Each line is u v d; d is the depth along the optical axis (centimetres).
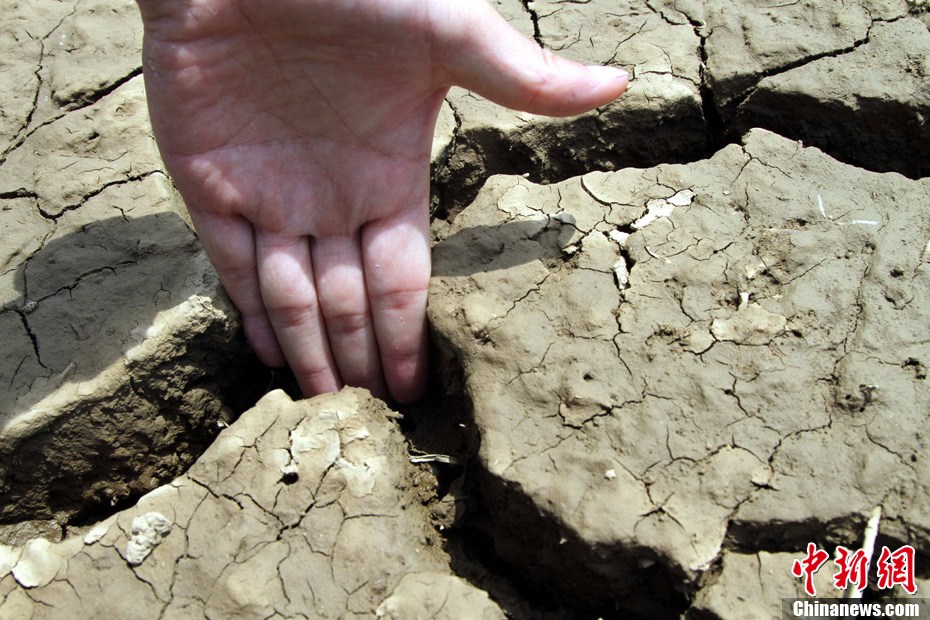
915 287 29
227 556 26
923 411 27
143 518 27
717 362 28
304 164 28
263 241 29
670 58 37
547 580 28
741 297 29
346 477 27
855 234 30
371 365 31
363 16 25
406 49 26
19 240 33
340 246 30
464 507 29
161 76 26
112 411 30
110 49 39
